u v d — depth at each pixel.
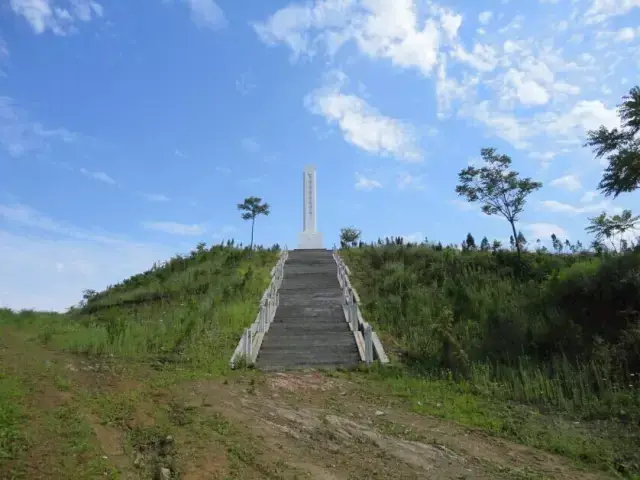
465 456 7.28
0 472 5.77
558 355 11.80
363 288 21.27
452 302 16.95
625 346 11.02
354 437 7.93
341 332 16.36
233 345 14.46
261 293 20.83
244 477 6.27
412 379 11.66
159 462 6.61
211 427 7.97
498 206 20.56
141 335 14.81
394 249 27.86
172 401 9.20
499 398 10.40
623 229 15.95
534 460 7.23
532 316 14.21
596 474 6.78
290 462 6.80
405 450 7.43
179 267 28.02
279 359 14.05
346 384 11.46
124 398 9.16
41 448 6.52
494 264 20.72
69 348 13.73
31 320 19.02
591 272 14.25
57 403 8.40
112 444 7.08
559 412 9.47
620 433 8.24
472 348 12.98
